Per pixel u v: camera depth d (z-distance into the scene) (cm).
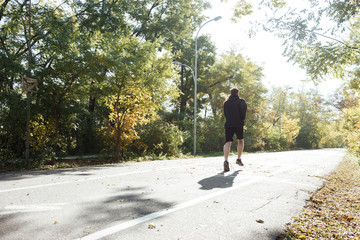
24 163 924
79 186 440
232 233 253
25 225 255
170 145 1602
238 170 653
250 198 382
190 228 260
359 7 502
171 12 2320
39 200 347
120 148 1251
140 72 1170
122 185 452
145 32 2183
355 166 1107
